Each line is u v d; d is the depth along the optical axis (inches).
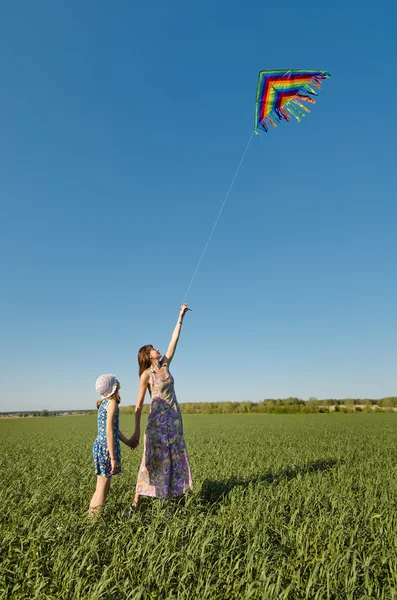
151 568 161.3
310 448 568.4
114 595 151.0
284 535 190.4
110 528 205.9
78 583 149.3
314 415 2025.1
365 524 208.7
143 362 266.5
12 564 176.4
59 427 1710.1
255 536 182.7
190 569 160.7
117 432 240.1
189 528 201.2
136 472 369.4
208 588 146.3
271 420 1654.8
